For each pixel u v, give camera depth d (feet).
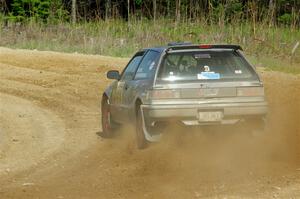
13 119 90.27
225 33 172.55
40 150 70.79
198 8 200.64
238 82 62.49
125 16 286.66
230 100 62.08
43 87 120.57
